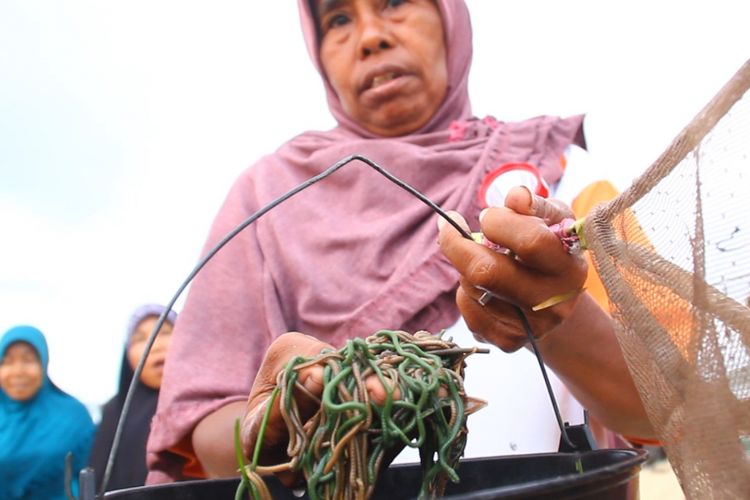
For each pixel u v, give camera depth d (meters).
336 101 1.44
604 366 0.86
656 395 0.60
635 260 0.59
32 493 1.88
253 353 1.22
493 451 1.11
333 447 0.57
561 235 0.66
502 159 1.28
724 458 0.54
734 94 0.53
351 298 1.21
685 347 0.57
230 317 1.23
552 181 1.27
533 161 1.28
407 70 1.34
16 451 1.88
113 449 0.59
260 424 0.60
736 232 0.54
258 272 1.25
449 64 1.40
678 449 0.58
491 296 0.71
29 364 1.99
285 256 1.25
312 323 1.21
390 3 1.35
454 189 1.27
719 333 0.55
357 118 1.39
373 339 0.64
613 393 0.88
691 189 0.55
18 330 2.01
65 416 1.99
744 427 0.54
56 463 1.91
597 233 0.63
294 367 0.59
